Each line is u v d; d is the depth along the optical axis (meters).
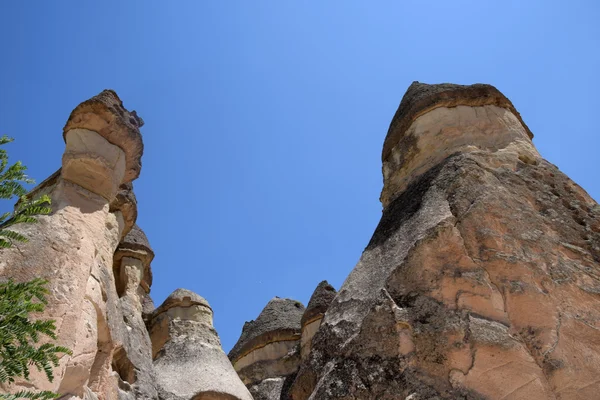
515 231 7.63
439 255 7.40
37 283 5.70
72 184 9.86
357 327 7.20
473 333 6.59
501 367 6.35
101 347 9.82
